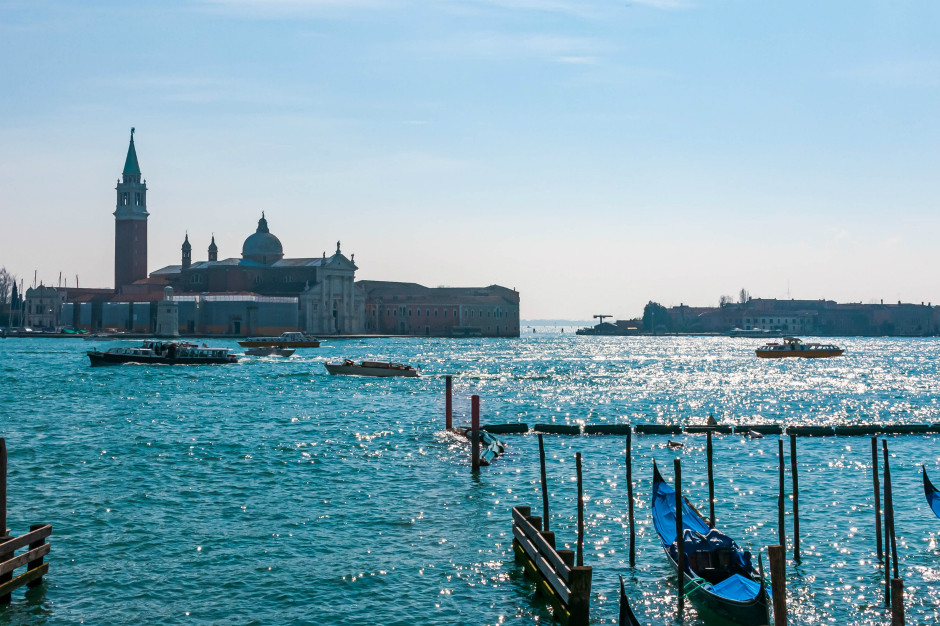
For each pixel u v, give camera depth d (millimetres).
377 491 42312
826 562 31672
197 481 44281
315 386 104688
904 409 85625
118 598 27812
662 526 32625
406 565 30984
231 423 67375
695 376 130875
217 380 112500
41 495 40500
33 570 28078
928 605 27734
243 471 47062
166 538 33875
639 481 45188
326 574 30016
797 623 26469
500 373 133500
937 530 35531
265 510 38344
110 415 72062
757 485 44500
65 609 26938
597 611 27266
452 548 32938
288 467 48281
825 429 62625
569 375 130250
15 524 35500
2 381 106750
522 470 47969
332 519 36938
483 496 41375
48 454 51344
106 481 43906
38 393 91875
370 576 29844
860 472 48281
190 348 142750
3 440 27234
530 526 29328
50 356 164375
